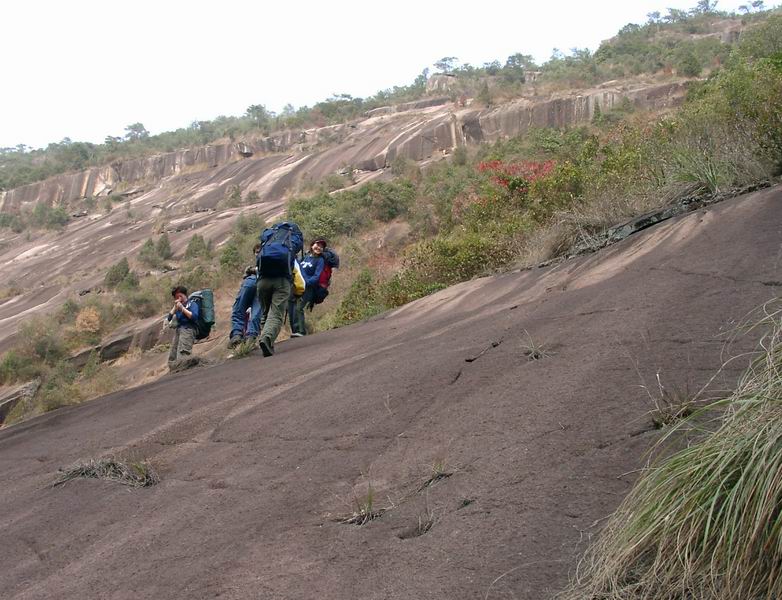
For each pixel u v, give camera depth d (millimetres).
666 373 3473
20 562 3551
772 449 2041
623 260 6109
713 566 1996
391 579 2535
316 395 4832
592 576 2230
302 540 2949
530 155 34688
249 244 42031
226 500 3590
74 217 96312
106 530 3646
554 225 8656
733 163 7285
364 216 40094
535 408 3533
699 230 5918
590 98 63906
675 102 49938
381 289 13156
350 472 3535
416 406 4121
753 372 2602
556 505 2688
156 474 4195
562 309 5152
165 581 2920
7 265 76438
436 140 69812
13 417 15406
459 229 14062
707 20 102938
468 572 2459
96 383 13883
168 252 56156
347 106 106875
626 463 2799
